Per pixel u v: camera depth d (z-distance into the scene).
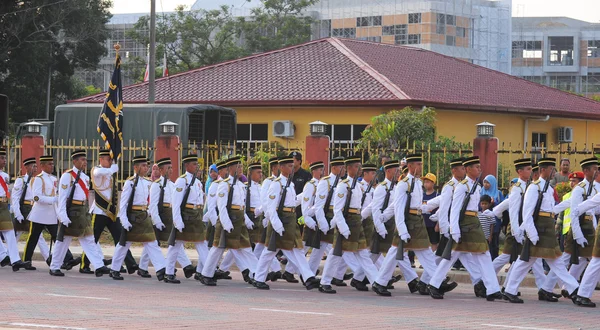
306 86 34.22
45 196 18.44
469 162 15.03
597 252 14.20
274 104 33.12
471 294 15.84
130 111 29.14
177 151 25.62
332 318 12.17
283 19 66.44
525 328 11.42
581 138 39.97
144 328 10.91
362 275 16.22
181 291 15.35
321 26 97.69
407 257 16.17
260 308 13.21
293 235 16.06
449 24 93.69
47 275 17.58
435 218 15.94
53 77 61.38
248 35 64.81
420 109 31.69
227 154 25.03
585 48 110.94
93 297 14.16
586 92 111.12
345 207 15.66
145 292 15.05
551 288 14.99
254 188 17.00
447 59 43.31
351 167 15.91
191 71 38.34
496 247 18.47
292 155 19.52
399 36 93.75
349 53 37.72
